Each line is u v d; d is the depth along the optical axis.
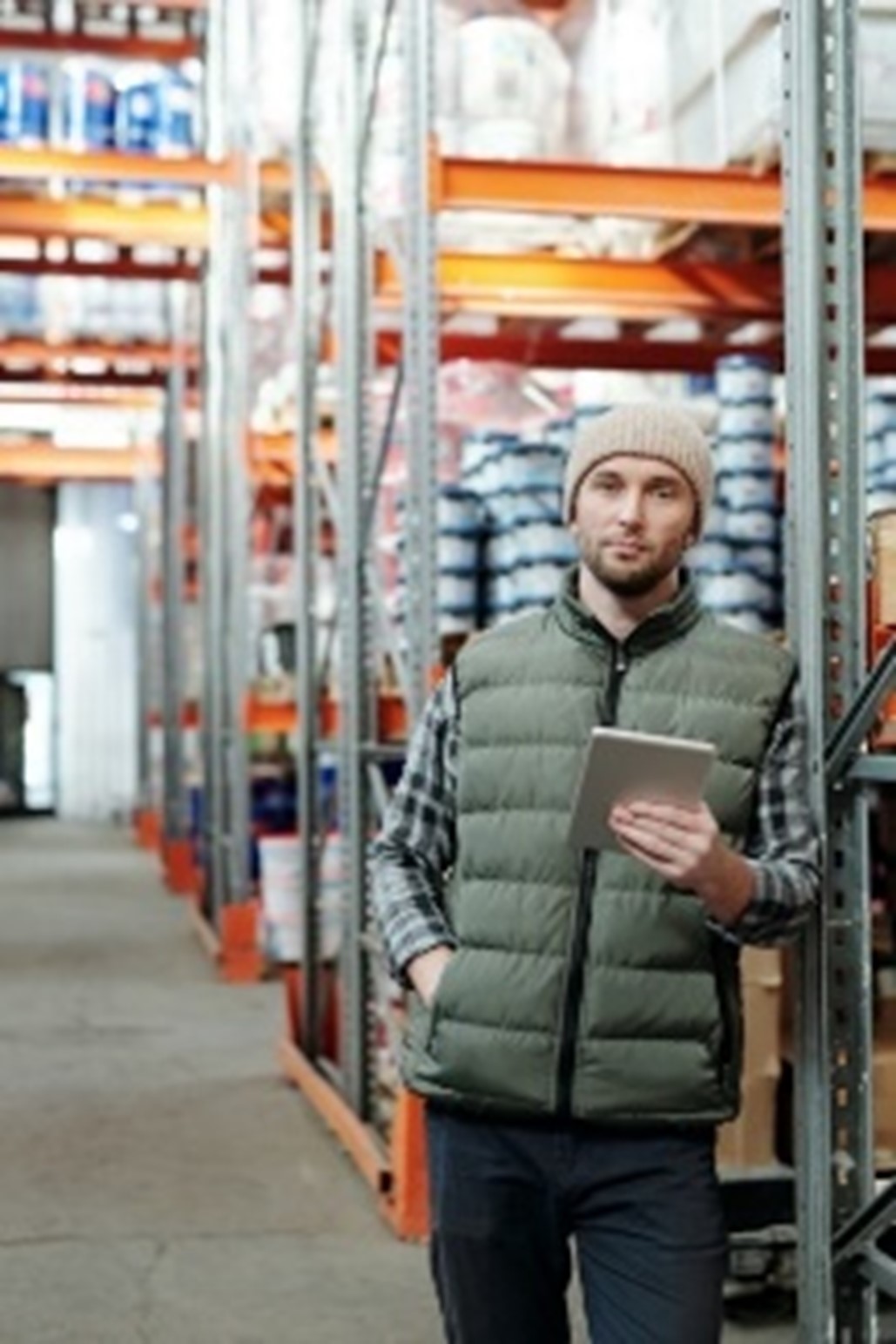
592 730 2.36
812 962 2.78
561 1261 2.45
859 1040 2.78
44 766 22.69
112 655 21.59
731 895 2.24
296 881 8.76
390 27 5.11
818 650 2.75
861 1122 2.79
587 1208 2.38
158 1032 7.39
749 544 5.04
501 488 5.02
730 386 5.06
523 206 4.66
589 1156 2.36
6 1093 6.23
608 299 5.46
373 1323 3.94
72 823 21.41
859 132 2.79
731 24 4.38
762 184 4.73
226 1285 4.19
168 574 14.01
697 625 2.44
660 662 2.40
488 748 2.42
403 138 4.69
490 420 6.73
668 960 2.32
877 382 5.78
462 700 2.48
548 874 2.36
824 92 2.79
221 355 9.38
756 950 3.91
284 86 6.80
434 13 4.71
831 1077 2.79
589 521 2.40
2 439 19.80
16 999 8.27
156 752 17.81
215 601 9.91
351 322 5.37
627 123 4.96
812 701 2.75
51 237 8.48
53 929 11.03
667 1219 2.33
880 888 4.69
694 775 2.18
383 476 5.57
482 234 5.50
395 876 2.55
